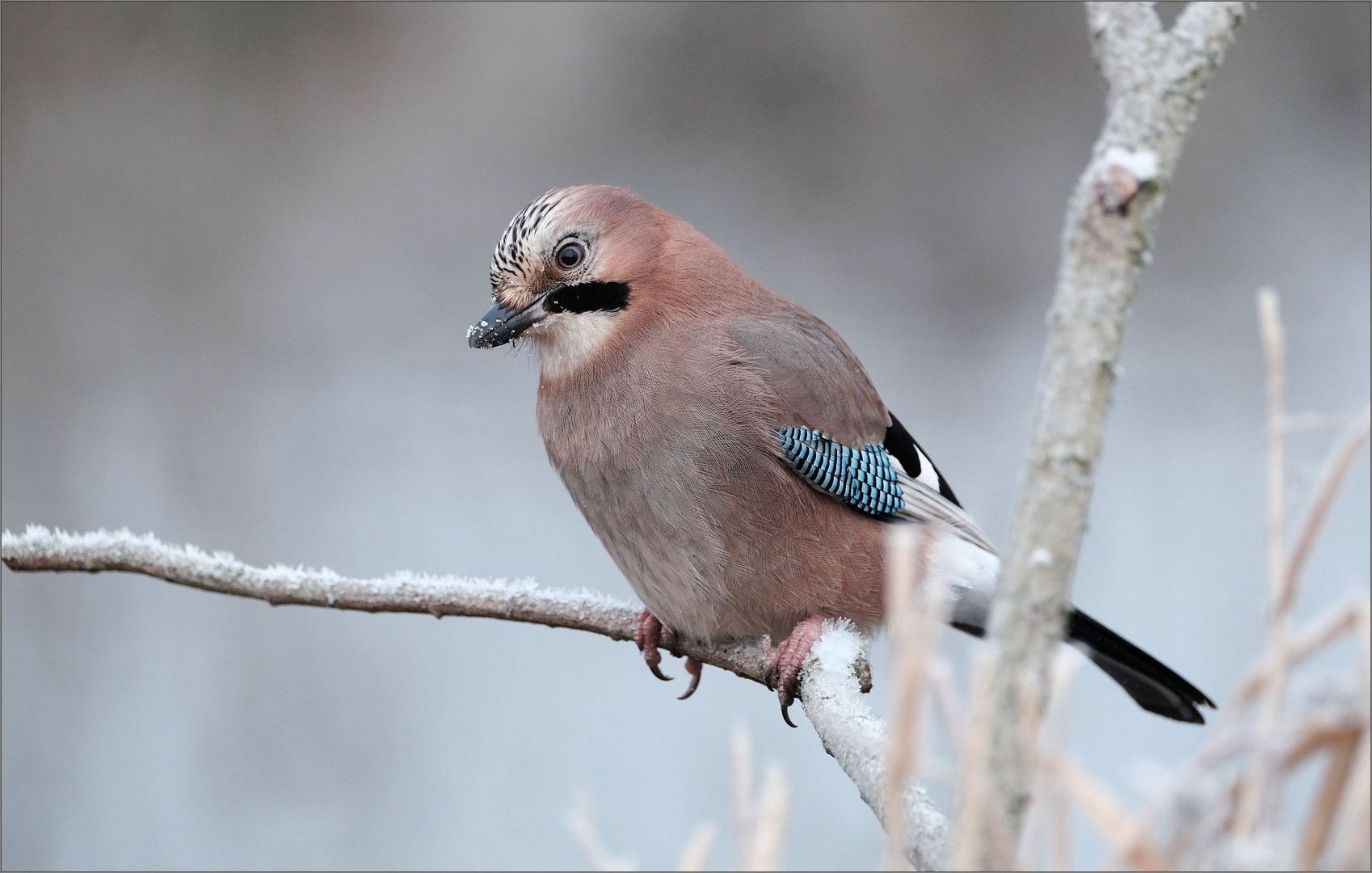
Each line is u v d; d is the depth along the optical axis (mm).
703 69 17406
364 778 10945
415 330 15500
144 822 10734
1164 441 13492
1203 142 16500
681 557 6430
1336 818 2355
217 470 13664
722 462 6344
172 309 15445
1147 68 3037
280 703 11523
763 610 6520
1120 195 2883
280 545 12781
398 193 16766
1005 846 2488
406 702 11469
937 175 16594
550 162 17094
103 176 16406
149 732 11344
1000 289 15664
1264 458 13133
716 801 10484
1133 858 2416
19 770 11141
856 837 9938
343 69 17359
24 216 16078
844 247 16125
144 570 5770
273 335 15422
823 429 6566
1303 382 13969
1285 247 15641
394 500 13375
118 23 16953
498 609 6039
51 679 11711
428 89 17406
